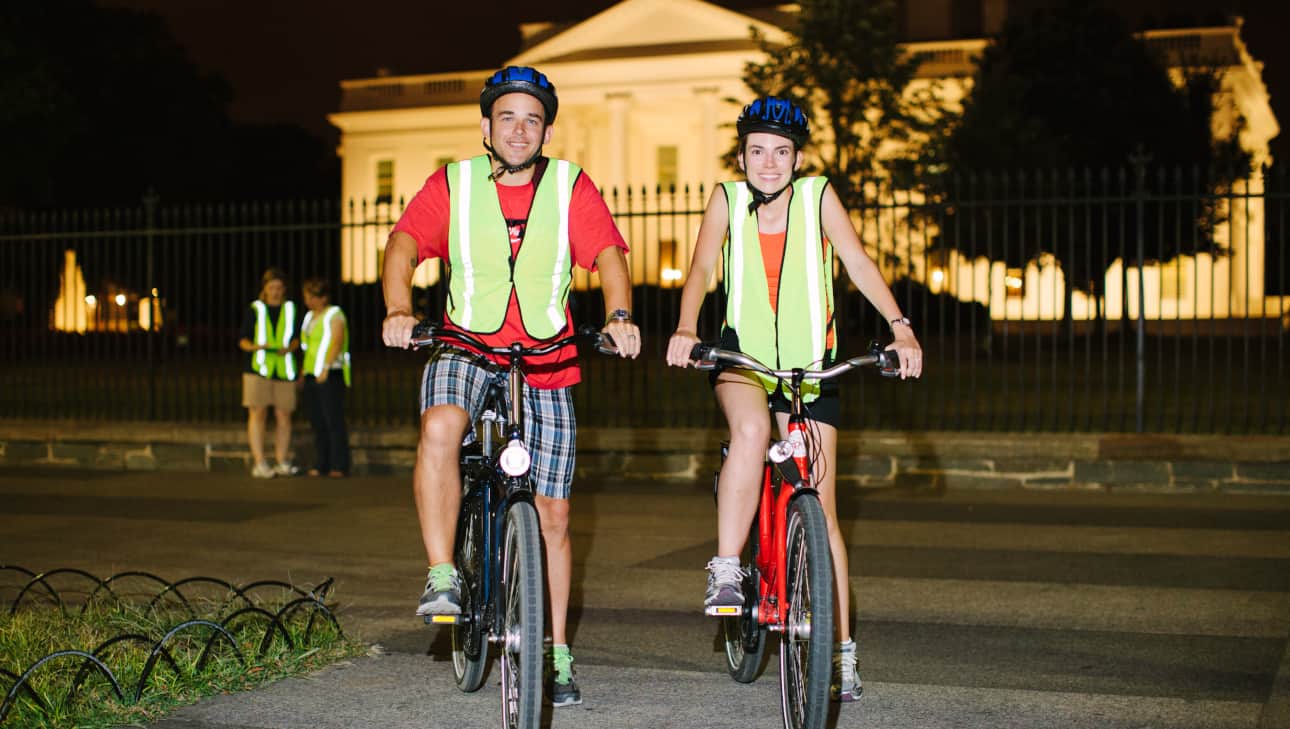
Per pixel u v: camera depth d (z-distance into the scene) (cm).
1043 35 3158
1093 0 3155
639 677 488
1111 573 686
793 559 389
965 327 3178
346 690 465
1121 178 1021
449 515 396
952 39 4197
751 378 424
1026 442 1012
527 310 413
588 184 418
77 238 1292
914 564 717
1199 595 629
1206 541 779
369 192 5191
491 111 405
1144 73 3077
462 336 386
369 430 1157
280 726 423
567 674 440
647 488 1056
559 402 418
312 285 1138
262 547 788
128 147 4144
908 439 1032
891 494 1001
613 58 4550
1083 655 519
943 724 426
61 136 2817
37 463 1243
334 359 1133
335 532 845
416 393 1764
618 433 1088
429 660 509
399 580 686
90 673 458
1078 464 1003
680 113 4816
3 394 1800
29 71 2700
